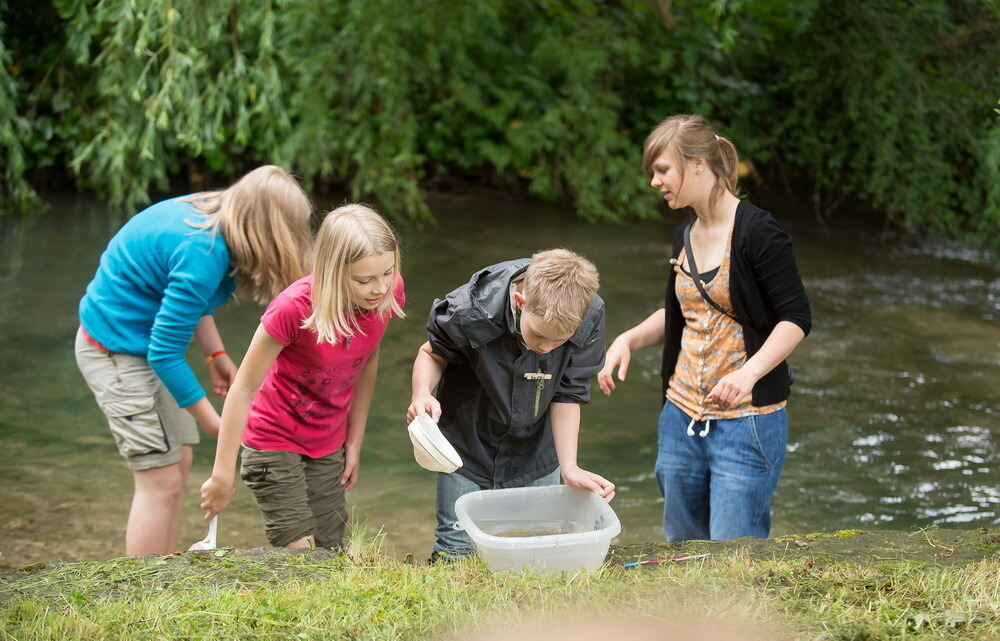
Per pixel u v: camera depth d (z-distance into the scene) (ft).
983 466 17.76
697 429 12.10
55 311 23.94
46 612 8.17
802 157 40.73
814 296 28.78
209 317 13.30
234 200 11.46
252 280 11.88
